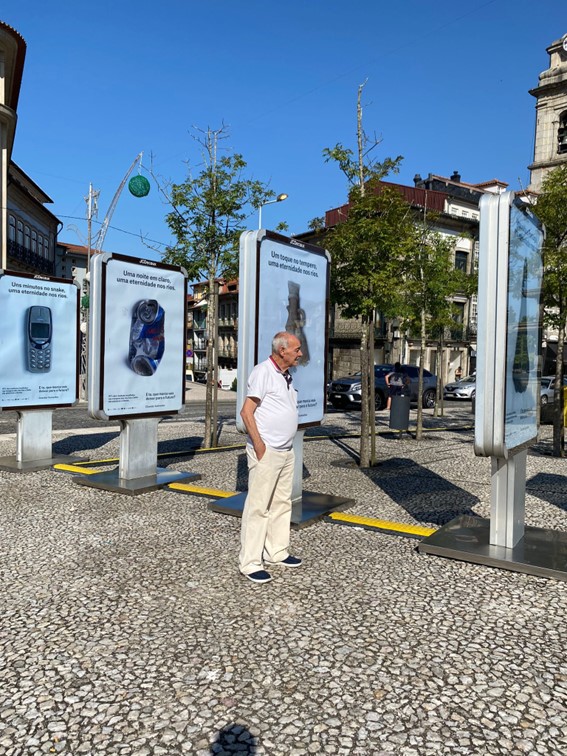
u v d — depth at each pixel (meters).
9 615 3.57
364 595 3.84
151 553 4.64
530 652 3.11
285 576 4.17
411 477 7.89
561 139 33.34
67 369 8.78
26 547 4.79
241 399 5.27
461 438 12.36
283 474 4.32
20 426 8.26
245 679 2.85
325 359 6.39
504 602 3.73
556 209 9.71
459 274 16.84
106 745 2.38
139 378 7.02
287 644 3.20
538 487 7.32
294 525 5.31
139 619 3.50
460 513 5.97
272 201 11.17
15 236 41.09
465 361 42.03
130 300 6.90
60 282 8.66
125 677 2.88
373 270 8.91
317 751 2.34
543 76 33.84
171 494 6.66
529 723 2.51
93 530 5.25
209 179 10.77
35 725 2.51
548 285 9.71
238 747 2.36
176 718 2.55
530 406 4.72
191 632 3.34
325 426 14.49
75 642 3.23
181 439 11.82
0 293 8.00
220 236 10.87
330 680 2.84
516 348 4.23
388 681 2.83
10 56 29.28
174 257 10.78
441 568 4.32
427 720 2.53
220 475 7.84
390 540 5.00
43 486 7.05
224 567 4.34
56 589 3.95
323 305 6.32
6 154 29.61
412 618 3.50
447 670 2.93
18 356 8.17
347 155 9.23
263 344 5.35
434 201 38.72
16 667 2.98
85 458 8.79
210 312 10.88
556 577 4.10
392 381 12.84
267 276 5.37
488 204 3.93
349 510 6.05
